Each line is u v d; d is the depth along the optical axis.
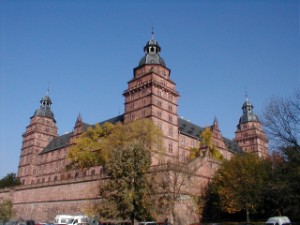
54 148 110.75
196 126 98.56
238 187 48.06
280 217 36.62
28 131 124.62
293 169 35.69
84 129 99.81
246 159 51.38
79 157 72.00
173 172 47.34
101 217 41.62
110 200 39.72
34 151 119.25
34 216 68.69
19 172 120.94
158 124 73.44
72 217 46.69
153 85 75.56
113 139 64.12
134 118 76.56
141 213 39.25
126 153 42.03
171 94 80.25
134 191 39.53
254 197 46.94
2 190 81.94
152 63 80.44
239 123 129.88
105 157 63.12
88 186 59.31
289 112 32.41
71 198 61.81
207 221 50.75
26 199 72.94
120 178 40.16
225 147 102.38
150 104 73.62
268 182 43.06
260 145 121.25
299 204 38.81
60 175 103.69
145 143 60.66
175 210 46.56
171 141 75.81
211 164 57.00
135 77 81.62
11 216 73.38
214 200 52.84
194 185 51.31
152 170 47.12
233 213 50.91
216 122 102.31
